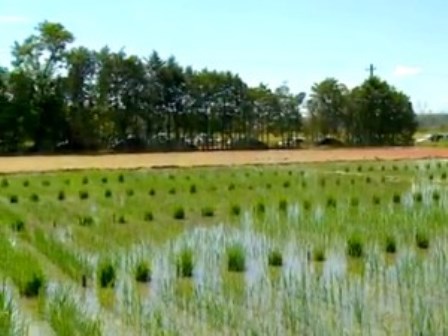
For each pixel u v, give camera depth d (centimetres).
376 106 8319
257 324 1045
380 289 1253
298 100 8369
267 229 1945
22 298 1212
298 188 2992
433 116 11900
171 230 1953
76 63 7262
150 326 1040
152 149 7362
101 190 2938
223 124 8100
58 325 1006
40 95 7075
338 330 1014
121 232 1916
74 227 2000
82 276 1347
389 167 4309
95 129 7288
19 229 1950
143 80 7619
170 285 1307
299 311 1109
